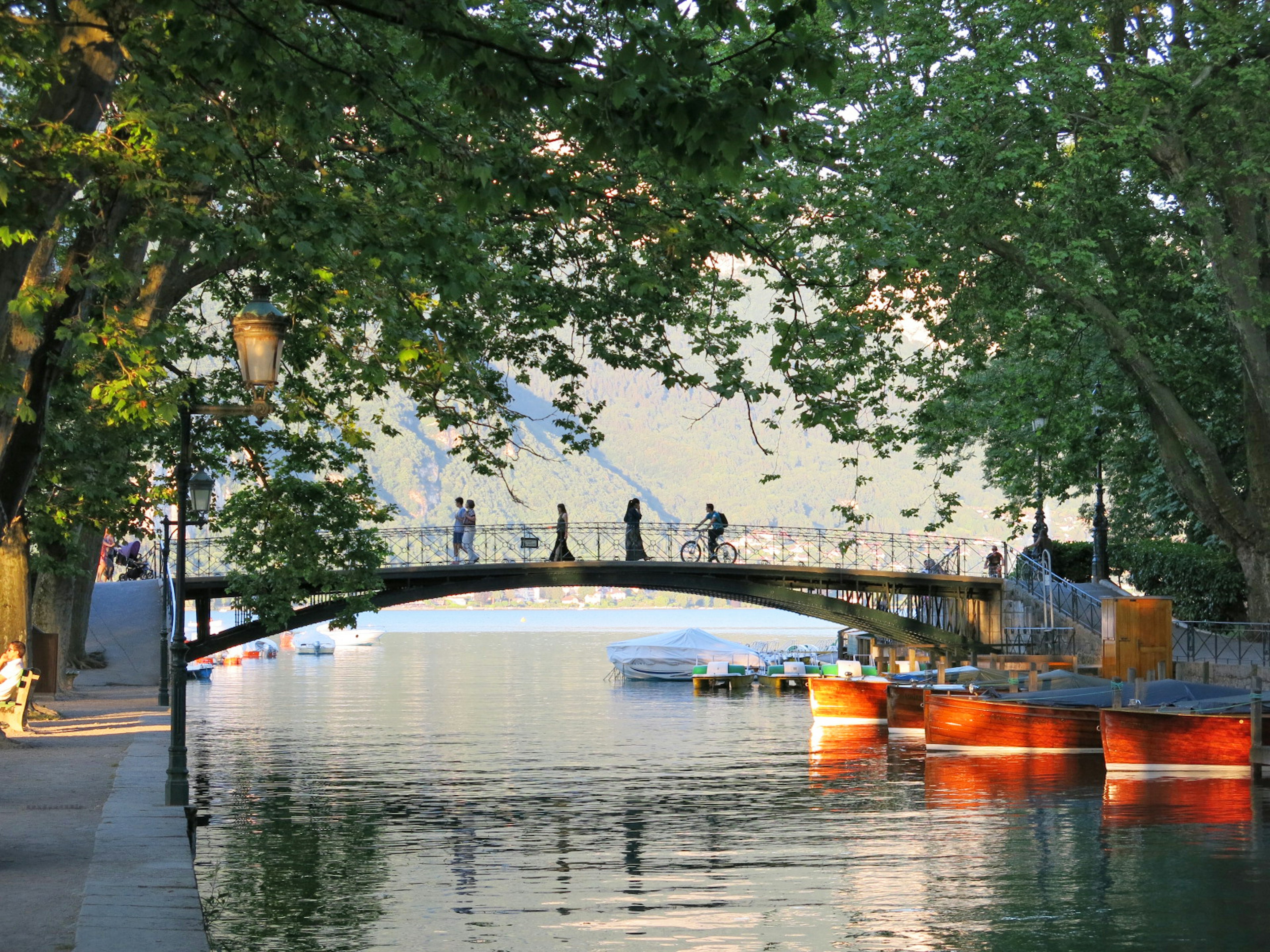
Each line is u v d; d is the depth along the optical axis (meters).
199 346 32.94
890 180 35.03
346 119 21.47
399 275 20.41
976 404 43.84
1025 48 36.56
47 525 32.19
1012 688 42.50
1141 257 42.47
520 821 25.69
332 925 17.14
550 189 14.74
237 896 18.88
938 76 36.44
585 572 49.53
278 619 34.47
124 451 33.22
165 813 16.41
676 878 20.17
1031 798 28.47
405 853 22.27
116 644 48.34
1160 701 33.19
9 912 11.16
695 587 51.16
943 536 57.12
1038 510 53.62
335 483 34.25
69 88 15.63
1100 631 47.09
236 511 33.78
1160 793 29.12
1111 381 43.69
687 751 38.81
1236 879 19.78
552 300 30.33
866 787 30.72
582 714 52.44
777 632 183.25
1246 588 49.22
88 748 23.69
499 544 53.94
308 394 31.53
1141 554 53.56
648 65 11.22
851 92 35.56
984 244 38.78
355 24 14.62
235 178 18.17
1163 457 44.16
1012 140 37.22
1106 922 17.19
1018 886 19.39
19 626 30.16
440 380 26.97
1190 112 39.28
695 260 19.95
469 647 139.50
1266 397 40.12
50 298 19.30
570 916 17.64
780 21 11.06
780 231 25.78
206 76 13.73
